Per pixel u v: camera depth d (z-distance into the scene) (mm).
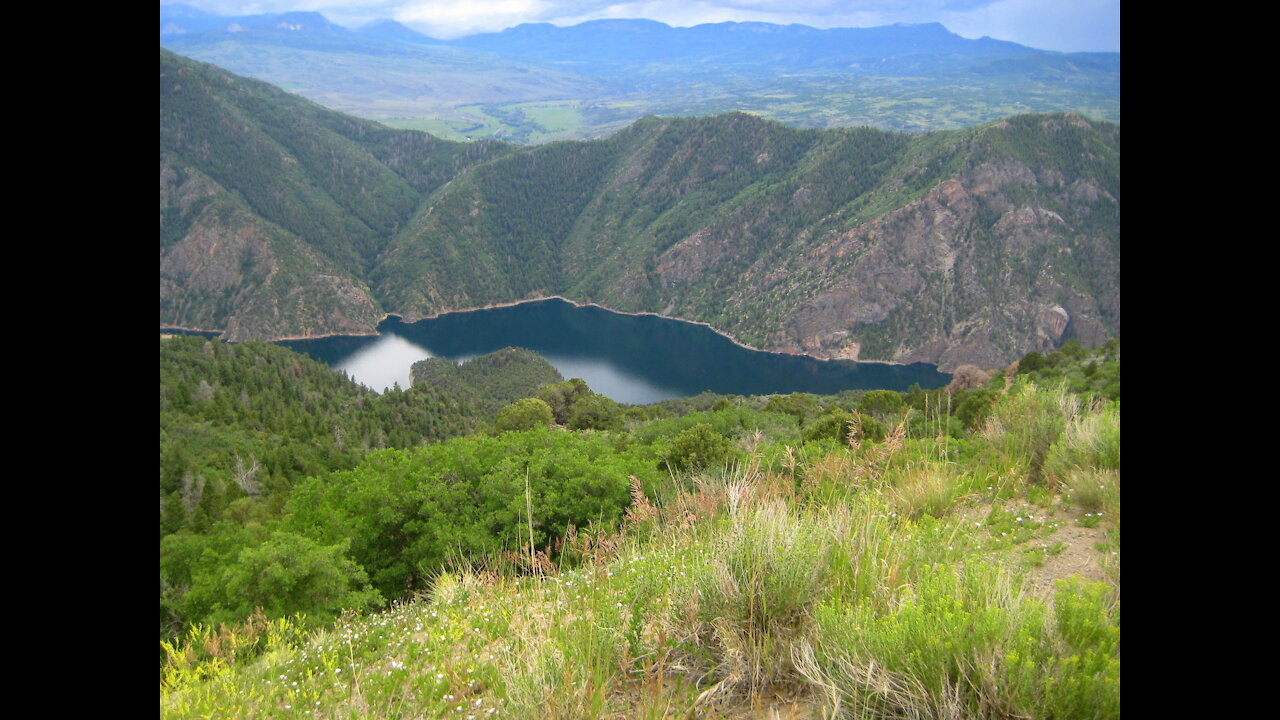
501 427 50125
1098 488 4961
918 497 5406
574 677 3139
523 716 3051
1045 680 2410
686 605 3518
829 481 5652
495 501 12875
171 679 4594
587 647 3473
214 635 6102
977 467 6207
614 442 25750
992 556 4238
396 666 4422
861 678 2734
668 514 5656
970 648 2629
